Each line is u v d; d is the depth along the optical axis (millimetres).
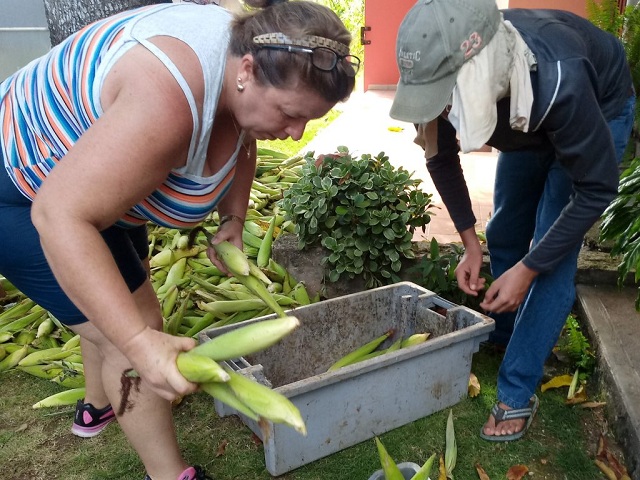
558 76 1647
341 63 1273
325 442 2158
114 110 1206
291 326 1139
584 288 2986
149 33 1291
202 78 1281
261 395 1090
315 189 3178
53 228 1159
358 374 2100
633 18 4215
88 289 1171
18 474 2156
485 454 2211
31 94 1476
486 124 1595
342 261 3146
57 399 2549
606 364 2414
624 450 2145
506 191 2453
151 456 1787
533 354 2168
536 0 5879
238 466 2170
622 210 2260
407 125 7453
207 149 1489
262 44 1243
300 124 1376
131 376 1622
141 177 1224
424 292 2730
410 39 1604
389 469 1720
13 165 1500
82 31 1458
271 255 3475
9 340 2973
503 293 2021
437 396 2398
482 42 1564
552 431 2318
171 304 3105
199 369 1112
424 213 3254
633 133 4145
